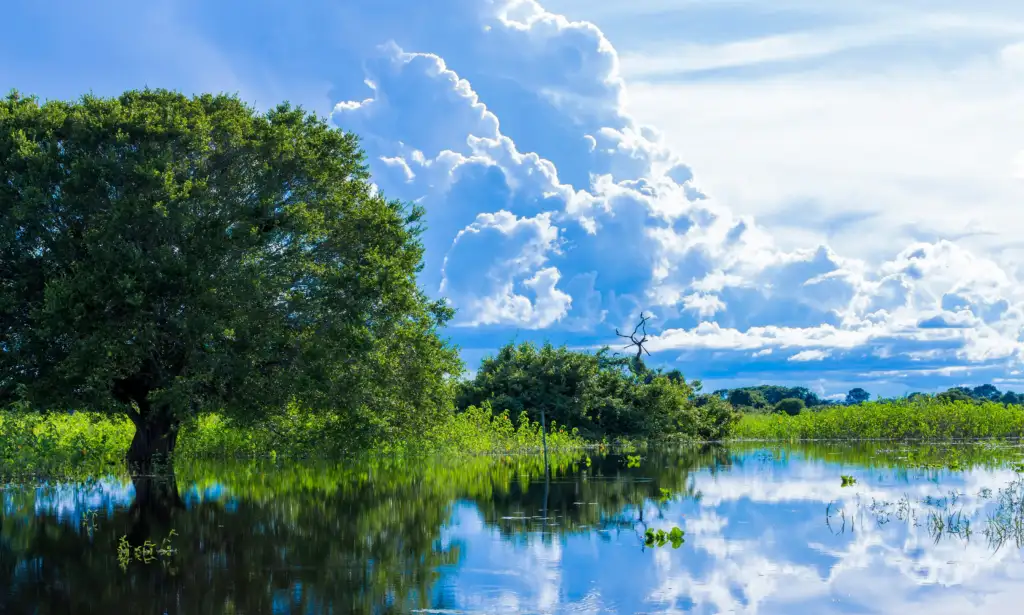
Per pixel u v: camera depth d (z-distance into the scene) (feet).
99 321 70.69
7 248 72.43
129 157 72.59
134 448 84.89
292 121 86.69
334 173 87.35
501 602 34.86
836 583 38.01
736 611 33.53
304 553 44.93
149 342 74.02
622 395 176.76
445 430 115.44
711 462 105.29
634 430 170.40
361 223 86.02
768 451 128.77
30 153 70.54
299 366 79.36
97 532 51.11
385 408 90.48
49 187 72.13
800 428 169.78
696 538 49.16
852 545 46.80
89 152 73.51
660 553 44.70
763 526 52.90
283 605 34.55
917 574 39.83
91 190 71.31
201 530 51.88
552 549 45.93
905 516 56.70
